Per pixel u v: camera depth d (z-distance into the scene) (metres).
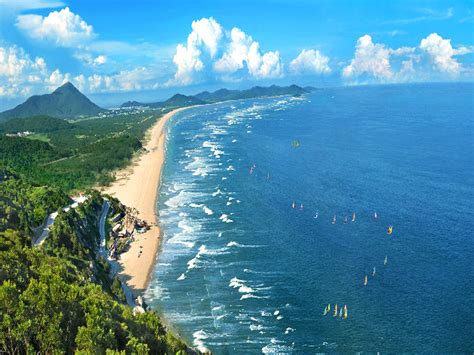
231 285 127.25
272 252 147.12
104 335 68.25
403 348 98.00
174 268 139.38
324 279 128.00
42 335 65.19
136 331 81.12
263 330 106.75
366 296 118.38
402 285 122.75
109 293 114.44
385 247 147.00
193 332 106.94
